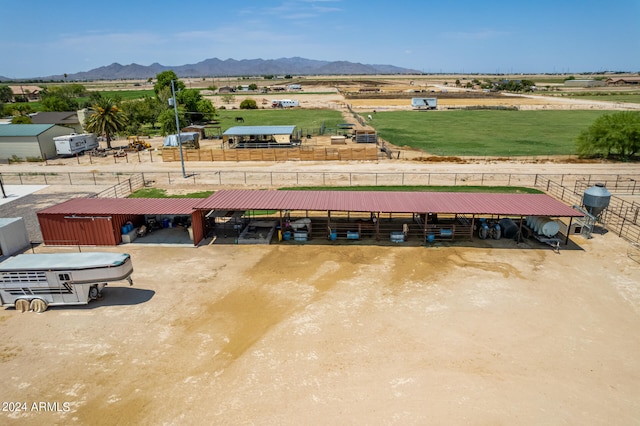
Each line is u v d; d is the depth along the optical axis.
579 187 46.22
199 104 109.81
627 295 23.98
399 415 15.62
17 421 15.51
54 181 51.94
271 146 69.25
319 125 99.62
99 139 87.50
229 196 34.72
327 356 18.92
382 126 96.56
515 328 20.88
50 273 22.30
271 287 25.23
